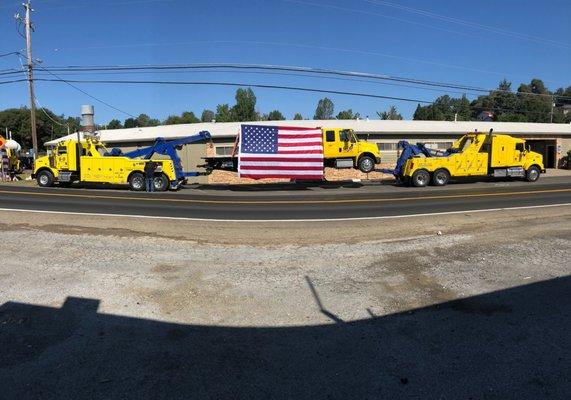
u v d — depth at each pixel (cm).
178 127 4316
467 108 10588
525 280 745
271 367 477
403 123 4441
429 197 2098
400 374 462
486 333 553
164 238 1123
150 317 603
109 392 433
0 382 450
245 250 980
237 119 9131
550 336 544
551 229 1170
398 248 980
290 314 614
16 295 678
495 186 2633
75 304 645
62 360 491
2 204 1825
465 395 425
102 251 940
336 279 759
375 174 3344
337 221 1469
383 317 603
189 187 2775
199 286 723
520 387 438
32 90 3509
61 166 2638
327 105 12438
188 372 468
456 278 759
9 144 4544
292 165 2470
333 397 423
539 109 10269
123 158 2536
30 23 3453
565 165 4325
